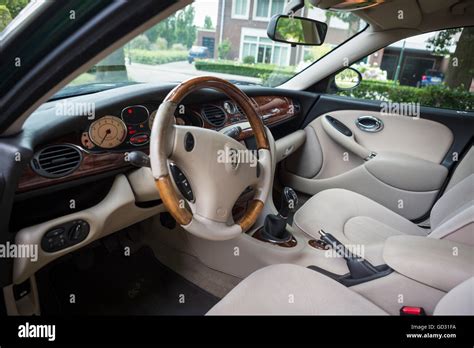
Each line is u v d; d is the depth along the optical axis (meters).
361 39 1.97
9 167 0.83
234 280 1.47
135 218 1.27
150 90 1.26
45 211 1.06
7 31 0.67
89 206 1.15
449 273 0.87
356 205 1.54
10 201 0.85
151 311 1.40
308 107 2.17
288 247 1.30
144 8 0.58
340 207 1.52
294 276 1.02
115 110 1.15
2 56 0.69
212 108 1.56
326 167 2.12
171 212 0.93
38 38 0.66
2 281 0.92
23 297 1.08
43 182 1.00
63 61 0.68
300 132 2.12
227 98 1.63
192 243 1.52
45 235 0.98
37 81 0.73
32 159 0.98
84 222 1.07
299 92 2.16
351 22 1.96
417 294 0.92
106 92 1.25
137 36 0.64
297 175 2.24
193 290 1.51
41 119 1.03
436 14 1.68
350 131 2.04
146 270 1.60
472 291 0.73
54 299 1.40
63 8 0.61
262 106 1.88
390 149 1.96
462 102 1.89
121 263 1.63
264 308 0.91
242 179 1.08
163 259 1.65
